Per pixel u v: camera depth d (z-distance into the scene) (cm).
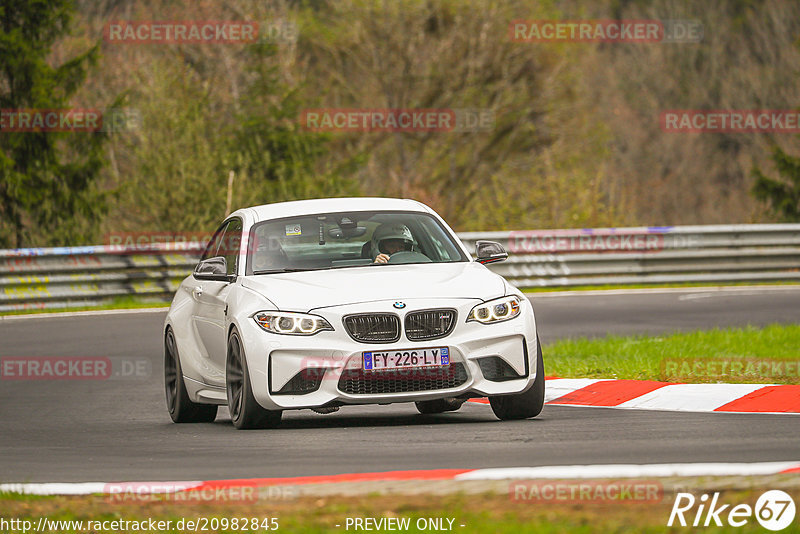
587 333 5516
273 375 2792
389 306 2798
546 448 2391
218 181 10638
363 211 3284
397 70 15850
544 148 15362
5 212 10706
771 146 12631
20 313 7112
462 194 16100
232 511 1845
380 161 16162
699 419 2834
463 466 2195
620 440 2483
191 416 3338
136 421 3394
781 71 19175
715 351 4328
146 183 10312
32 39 10688
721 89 19312
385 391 2780
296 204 3372
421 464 2238
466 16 15862
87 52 10800
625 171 18525
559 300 7300
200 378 3209
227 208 9675
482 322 2831
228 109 14038
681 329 5553
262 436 2770
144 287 7594
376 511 1788
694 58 19600
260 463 2352
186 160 10212
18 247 10731
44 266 7238
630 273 8275
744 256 8444
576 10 19000
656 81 19462
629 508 1747
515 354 2850
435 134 16200
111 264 7488
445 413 3312
